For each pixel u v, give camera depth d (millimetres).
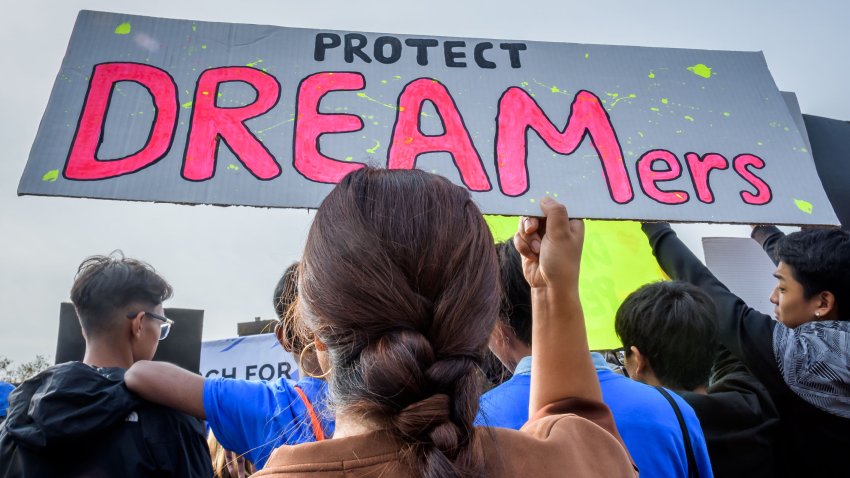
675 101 1311
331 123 1174
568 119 1252
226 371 3514
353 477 611
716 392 1832
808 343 1666
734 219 1203
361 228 658
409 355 598
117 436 1628
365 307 624
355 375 632
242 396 1509
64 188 1030
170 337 2400
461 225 685
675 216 1192
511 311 1411
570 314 882
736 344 1817
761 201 1226
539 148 1214
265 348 3557
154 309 1983
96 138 1079
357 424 659
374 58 1254
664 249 2154
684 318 1710
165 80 1158
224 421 1504
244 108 1159
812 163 1277
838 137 1839
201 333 2473
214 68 1187
